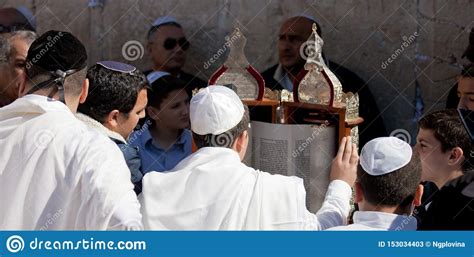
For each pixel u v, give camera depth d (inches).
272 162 156.5
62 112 128.3
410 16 232.8
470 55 218.5
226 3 240.5
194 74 242.2
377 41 235.9
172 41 233.0
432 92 234.7
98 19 243.0
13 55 171.8
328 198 138.9
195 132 133.1
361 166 128.9
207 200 126.3
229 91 135.4
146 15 242.2
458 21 229.3
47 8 242.2
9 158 125.3
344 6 236.1
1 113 129.5
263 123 157.0
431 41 232.5
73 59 129.8
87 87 135.9
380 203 127.3
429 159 150.7
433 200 135.2
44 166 123.5
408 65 235.1
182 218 125.6
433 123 150.3
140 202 128.3
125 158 141.3
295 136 154.2
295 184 129.6
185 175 129.0
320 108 156.2
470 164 148.6
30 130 126.0
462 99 208.5
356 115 161.0
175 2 241.1
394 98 237.1
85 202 120.0
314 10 237.8
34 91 129.0
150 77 194.5
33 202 123.3
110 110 143.4
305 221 126.9
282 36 225.8
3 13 218.1
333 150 155.1
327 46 238.2
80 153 123.3
